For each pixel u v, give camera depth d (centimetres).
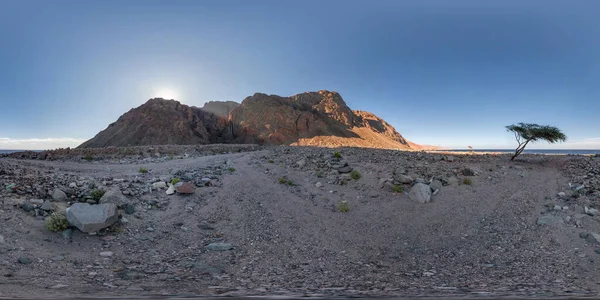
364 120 16175
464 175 2020
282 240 1211
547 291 698
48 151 3372
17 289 608
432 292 683
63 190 1335
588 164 2194
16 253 846
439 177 1931
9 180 1341
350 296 631
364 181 1945
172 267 909
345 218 1461
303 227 1345
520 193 1681
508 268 963
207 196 1603
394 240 1242
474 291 699
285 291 693
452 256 1089
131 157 3272
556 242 1139
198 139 11119
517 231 1271
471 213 1470
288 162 2434
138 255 989
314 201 1664
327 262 1022
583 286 762
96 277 767
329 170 2191
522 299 598
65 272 783
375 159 2497
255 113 12494
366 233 1308
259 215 1438
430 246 1185
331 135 12306
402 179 1848
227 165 2291
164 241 1125
